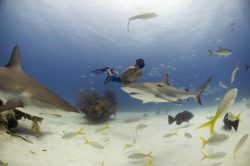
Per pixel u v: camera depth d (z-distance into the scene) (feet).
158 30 128.57
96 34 144.56
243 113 42.52
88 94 47.37
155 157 23.38
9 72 11.55
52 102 9.73
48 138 27.12
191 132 33.58
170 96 16.65
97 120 45.44
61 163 20.29
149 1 98.37
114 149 26.45
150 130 37.19
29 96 9.98
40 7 109.70
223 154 18.39
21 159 18.93
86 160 21.97
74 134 22.29
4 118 23.31
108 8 109.19
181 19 112.98
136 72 23.77
